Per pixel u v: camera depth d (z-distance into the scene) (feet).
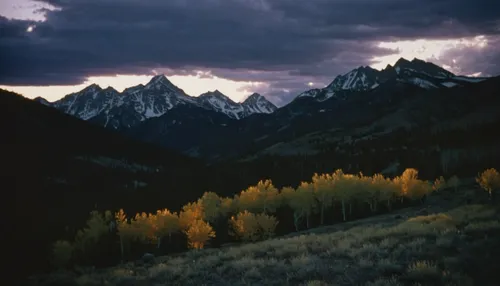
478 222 83.20
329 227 214.28
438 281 45.44
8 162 634.43
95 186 595.88
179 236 282.36
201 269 70.90
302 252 74.84
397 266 52.26
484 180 242.78
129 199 497.05
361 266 56.18
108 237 286.66
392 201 326.03
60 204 473.26
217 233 273.75
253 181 587.68
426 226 87.66
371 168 633.61
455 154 613.11
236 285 56.70
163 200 481.87
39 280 92.63
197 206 294.66
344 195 291.79
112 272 84.17
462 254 54.65
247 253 84.74
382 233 84.53
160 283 64.08
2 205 425.69
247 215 219.61
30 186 534.78
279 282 54.95
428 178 505.25
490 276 45.39
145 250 259.80
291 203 282.56
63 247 225.56
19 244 285.84
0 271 205.16
